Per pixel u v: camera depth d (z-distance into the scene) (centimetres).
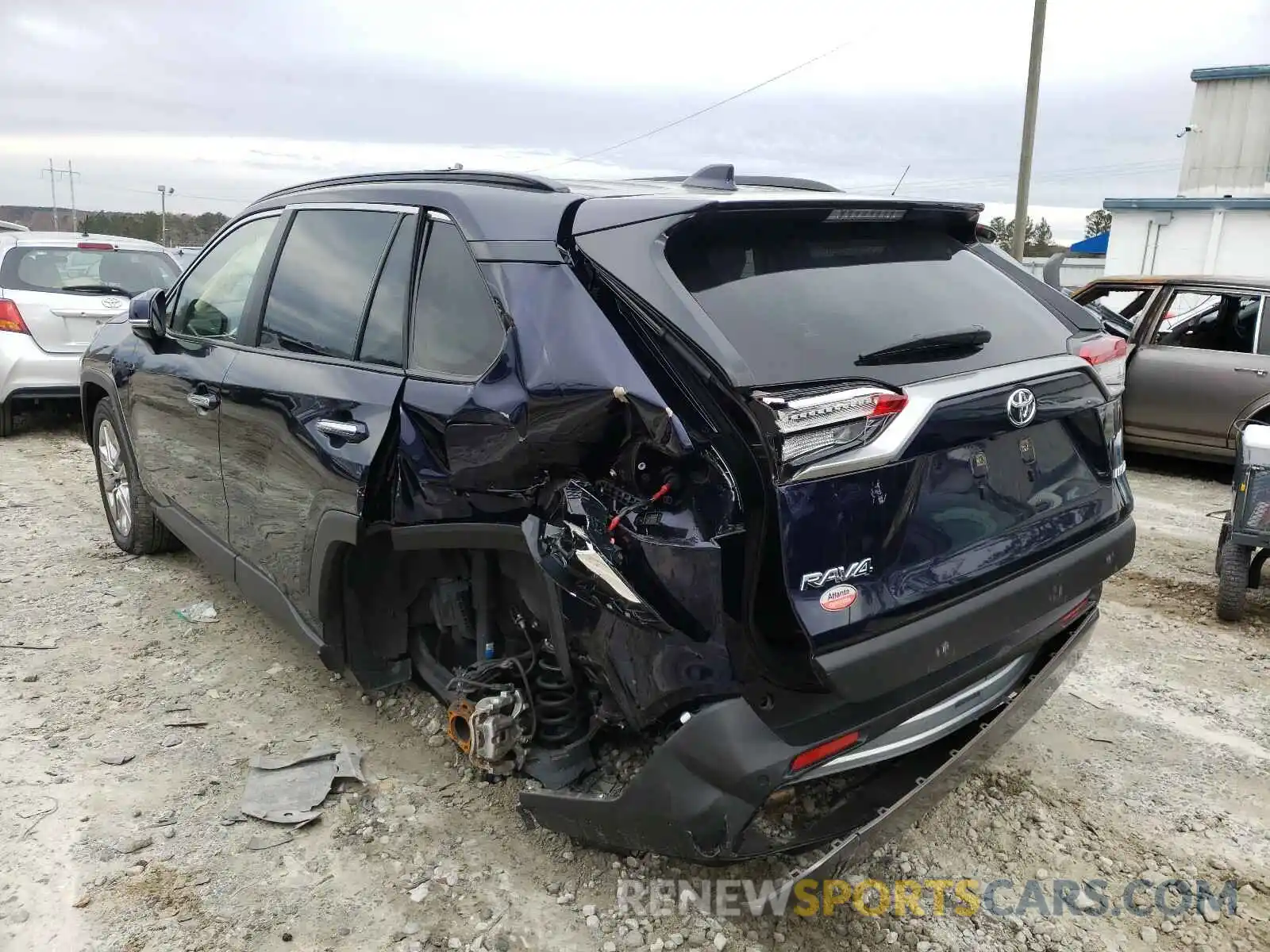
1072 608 290
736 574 212
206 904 258
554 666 273
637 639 221
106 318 812
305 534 315
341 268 323
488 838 288
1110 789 329
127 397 454
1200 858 292
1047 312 291
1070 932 260
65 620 430
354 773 314
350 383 296
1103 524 284
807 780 221
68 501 626
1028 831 303
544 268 243
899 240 279
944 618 229
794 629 212
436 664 336
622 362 219
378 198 315
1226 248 2159
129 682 377
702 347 209
